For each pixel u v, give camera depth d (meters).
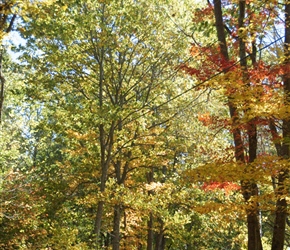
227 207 8.59
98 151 17.69
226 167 8.02
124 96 17.45
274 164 7.75
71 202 18.98
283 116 7.71
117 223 18.02
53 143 26.62
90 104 15.55
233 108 9.58
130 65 18.19
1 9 6.80
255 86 8.03
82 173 18.09
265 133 9.77
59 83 17.17
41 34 14.28
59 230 15.25
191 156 17.19
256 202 8.57
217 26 10.27
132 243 22.98
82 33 15.29
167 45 16.78
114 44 15.79
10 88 16.44
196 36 16.23
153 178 20.86
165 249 29.06
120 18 15.46
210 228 19.59
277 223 8.80
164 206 16.12
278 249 8.73
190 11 16.17
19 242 17.67
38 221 16.61
